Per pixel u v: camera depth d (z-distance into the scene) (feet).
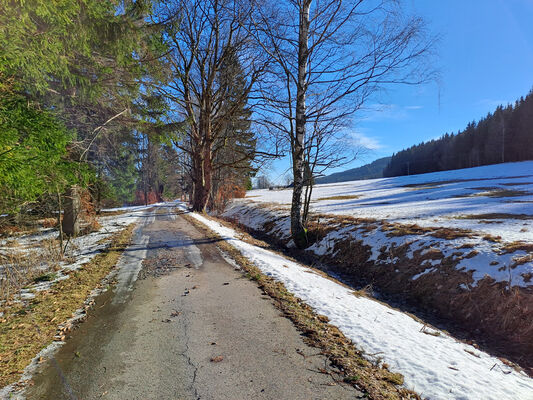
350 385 8.80
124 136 33.37
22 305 14.97
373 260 30.58
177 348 10.98
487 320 18.31
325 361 10.11
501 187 86.58
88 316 13.97
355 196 102.63
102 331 12.41
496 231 28.55
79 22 17.66
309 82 32.65
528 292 17.85
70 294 16.49
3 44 12.25
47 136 16.01
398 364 9.98
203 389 8.60
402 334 12.65
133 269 22.04
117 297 16.46
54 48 14.65
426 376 9.31
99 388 8.68
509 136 228.84
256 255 26.27
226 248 28.94
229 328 12.63
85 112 27.37
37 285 18.08
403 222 38.70
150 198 190.90
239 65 61.67
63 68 17.02
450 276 22.74
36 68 14.92
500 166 194.49
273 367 9.71
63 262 23.57
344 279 29.27
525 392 9.12
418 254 27.27
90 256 25.46
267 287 17.90
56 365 9.92
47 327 12.67
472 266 22.36
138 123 30.63
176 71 57.06
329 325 12.99
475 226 31.78
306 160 36.27
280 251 39.09
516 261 20.63
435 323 19.51
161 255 26.32
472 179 143.43
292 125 34.55
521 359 14.79
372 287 26.43
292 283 18.74
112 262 23.75
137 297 16.43
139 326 12.85
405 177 232.32
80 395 8.36
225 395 8.34
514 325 16.98
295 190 39.04
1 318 13.39
